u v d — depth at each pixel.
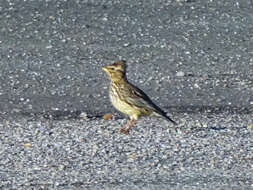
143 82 20.66
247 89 20.17
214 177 14.38
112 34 23.78
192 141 16.14
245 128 17.11
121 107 16.34
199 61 22.11
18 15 24.73
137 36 23.67
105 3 25.73
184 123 17.38
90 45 23.03
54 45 22.94
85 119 17.81
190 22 24.62
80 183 14.05
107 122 17.45
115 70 16.28
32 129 17.00
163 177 14.32
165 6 25.61
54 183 14.07
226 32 24.06
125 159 15.13
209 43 23.36
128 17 24.84
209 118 17.92
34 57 22.08
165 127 17.00
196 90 20.11
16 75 20.86
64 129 16.95
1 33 23.61
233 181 14.22
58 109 18.61
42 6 25.39
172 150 15.59
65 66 21.56
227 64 21.94
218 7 25.64
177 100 19.41
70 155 15.34
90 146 15.80
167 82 20.66
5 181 14.17
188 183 14.08
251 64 21.98
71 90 19.97
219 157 15.29
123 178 14.27
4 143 16.03
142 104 16.23
